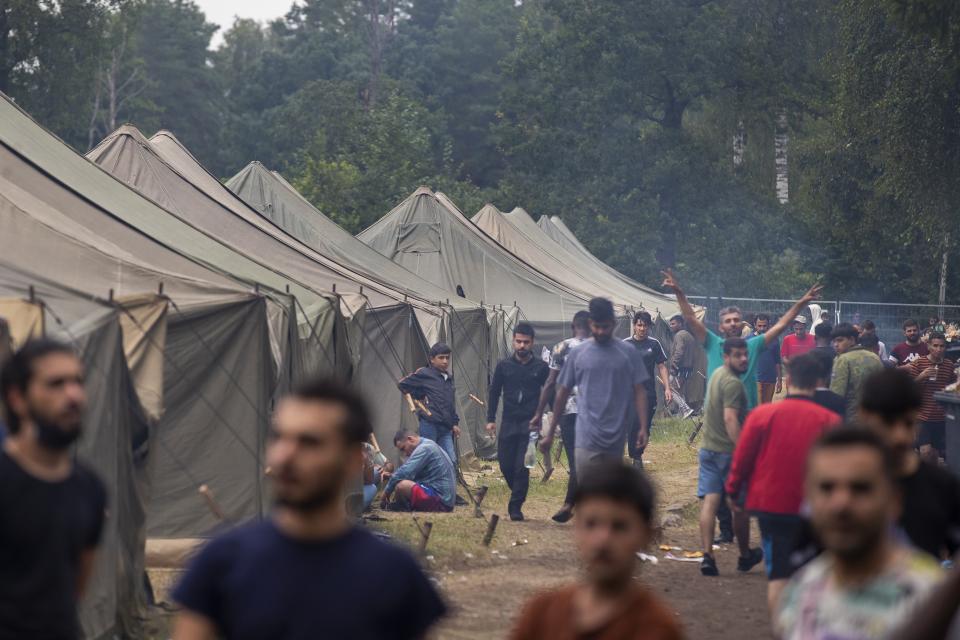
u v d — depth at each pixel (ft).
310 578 20.70
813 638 23.15
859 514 22.59
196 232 85.87
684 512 87.66
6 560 27.96
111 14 367.25
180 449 65.57
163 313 56.80
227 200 118.52
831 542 22.93
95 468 48.65
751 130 294.87
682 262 303.68
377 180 270.26
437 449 88.12
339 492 21.25
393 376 100.78
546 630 23.30
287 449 20.83
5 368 28.60
